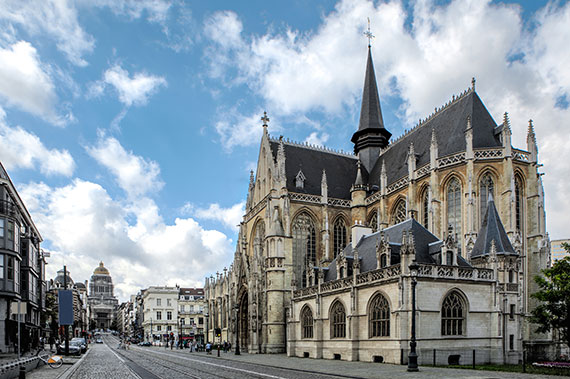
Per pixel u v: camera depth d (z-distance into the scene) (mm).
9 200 69438
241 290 87375
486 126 67250
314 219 83188
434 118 78625
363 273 48875
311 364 45000
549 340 58219
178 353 79750
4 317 63594
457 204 64750
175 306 185625
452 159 65438
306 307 60156
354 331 48969
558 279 43562
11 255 65000
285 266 76875
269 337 73938
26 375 35688
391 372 33844
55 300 133125
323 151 94625
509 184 60688
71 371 39219
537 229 62281
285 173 83562
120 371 39281
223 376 33344
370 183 89500
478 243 50969
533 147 64375
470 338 43688
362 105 98875
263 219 86938
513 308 46875
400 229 52656
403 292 42281
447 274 44031
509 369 35688
